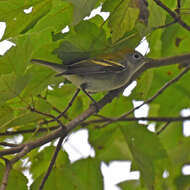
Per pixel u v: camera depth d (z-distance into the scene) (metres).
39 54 9.48
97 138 13.08
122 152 15.08
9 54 8.75
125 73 11.93
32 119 9.54
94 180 10.57
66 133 9.35
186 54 10.94
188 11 10.59
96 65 11.32
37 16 9.37
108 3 9.14
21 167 11.09
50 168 9.23
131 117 11.88
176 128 15.45
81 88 11.15
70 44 9.55
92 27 9.55
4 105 9.27
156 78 14.48
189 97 14.74
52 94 10.88
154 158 11.30
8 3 8.99
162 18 9.20
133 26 8.95
